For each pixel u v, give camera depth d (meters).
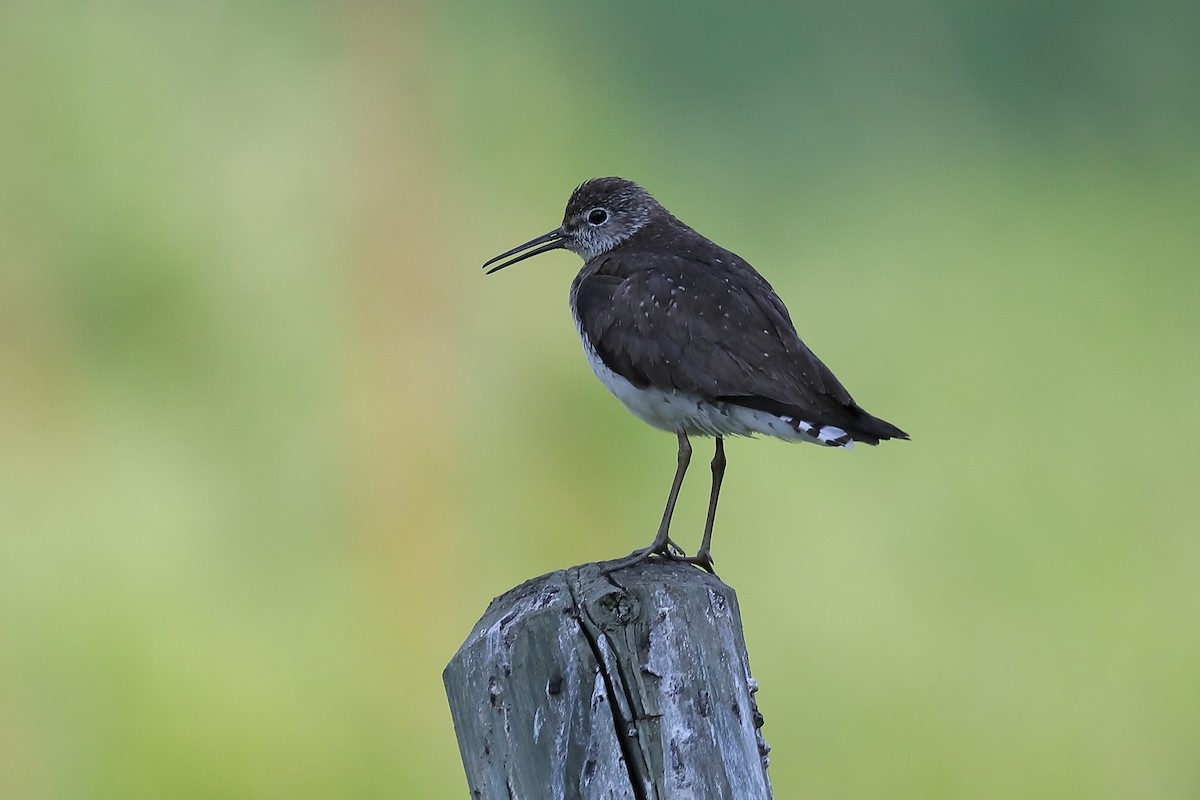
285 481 14.68
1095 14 18.50
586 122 17.83
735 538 13.83
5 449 14.78
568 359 15.59
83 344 15.70
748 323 8.29
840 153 17.70
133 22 18.00
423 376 15.78
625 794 5.91
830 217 17.34
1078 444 14.64
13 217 16.39
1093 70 18.28
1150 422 14.85
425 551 14.38
